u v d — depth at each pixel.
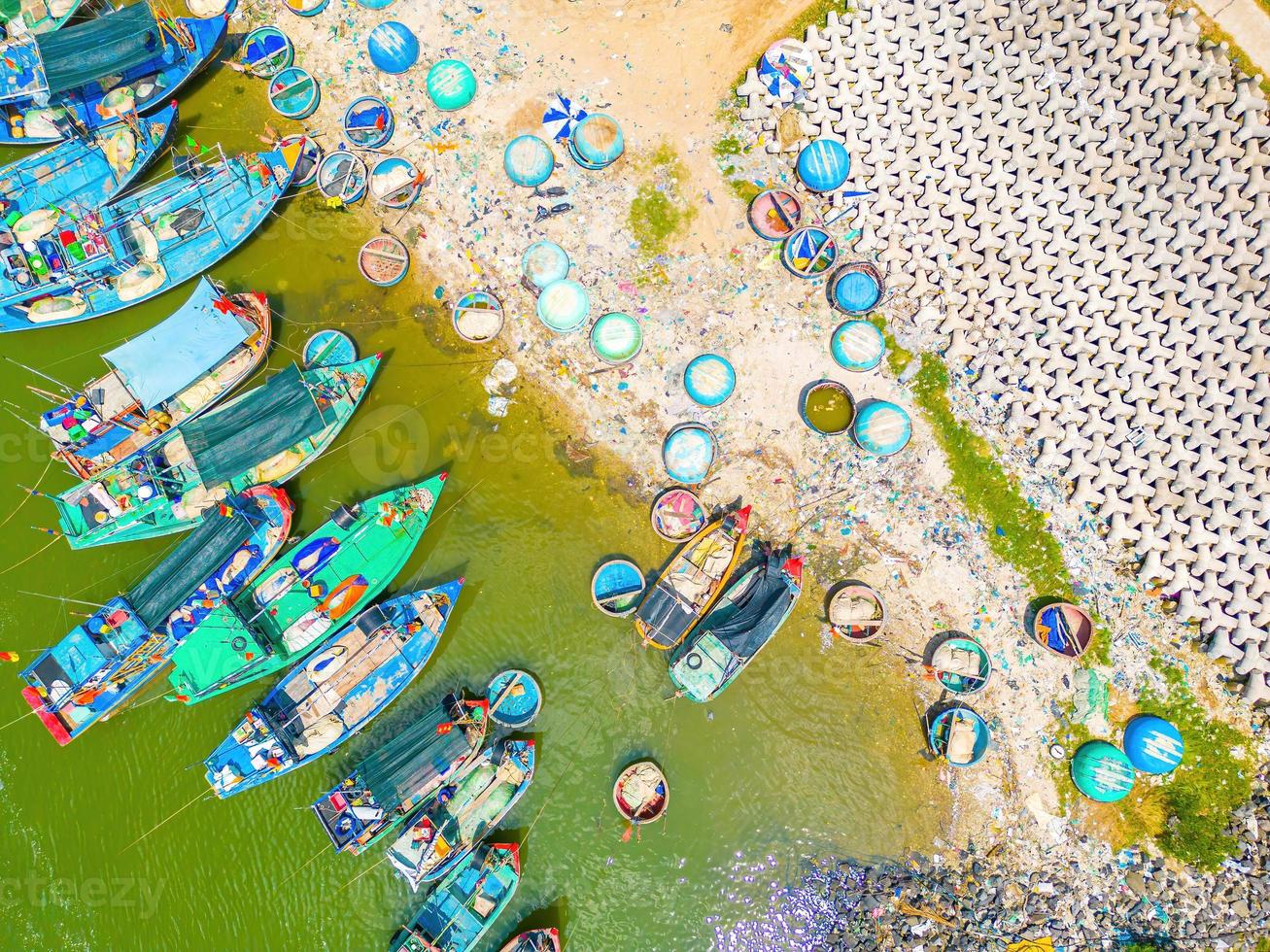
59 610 21.31
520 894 20.81
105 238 20.83
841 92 20.83
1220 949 19.94
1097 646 20.66
